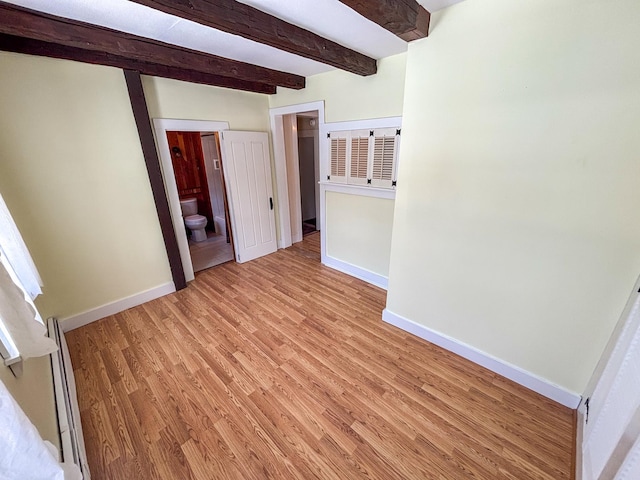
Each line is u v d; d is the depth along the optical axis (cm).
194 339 227
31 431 72
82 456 124
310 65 267
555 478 128
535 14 130
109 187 247
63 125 217
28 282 159
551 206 146
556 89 132
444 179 181
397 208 212
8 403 68
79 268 241
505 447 142
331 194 337
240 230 374
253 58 246
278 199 417
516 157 151
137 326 245
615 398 111
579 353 154
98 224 246
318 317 257
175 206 305
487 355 191
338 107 294
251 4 153
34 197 212
